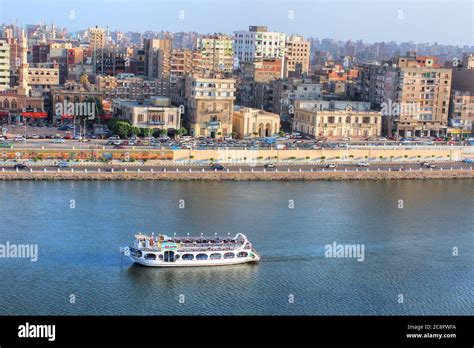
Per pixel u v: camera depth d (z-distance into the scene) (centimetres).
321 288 19200
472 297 18975
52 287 18662
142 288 18875
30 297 18062
